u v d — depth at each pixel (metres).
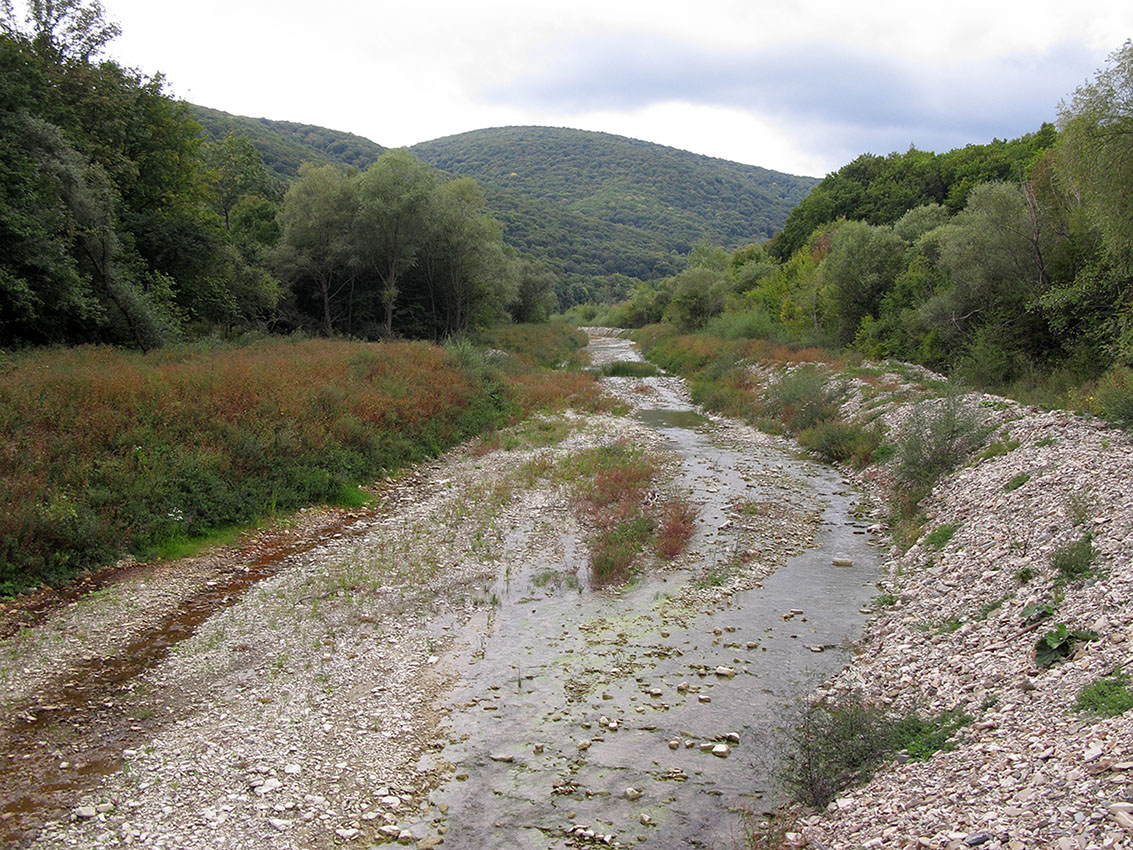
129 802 6.28
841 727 6.92
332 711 7.98
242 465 14.95
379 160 45.19
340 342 33.62
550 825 6.17
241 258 37.31
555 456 20.83
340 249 43.03
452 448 21.70
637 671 8.99
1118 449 12.27
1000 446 14.84
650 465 19.67
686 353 47.56
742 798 6.50
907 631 9.48
